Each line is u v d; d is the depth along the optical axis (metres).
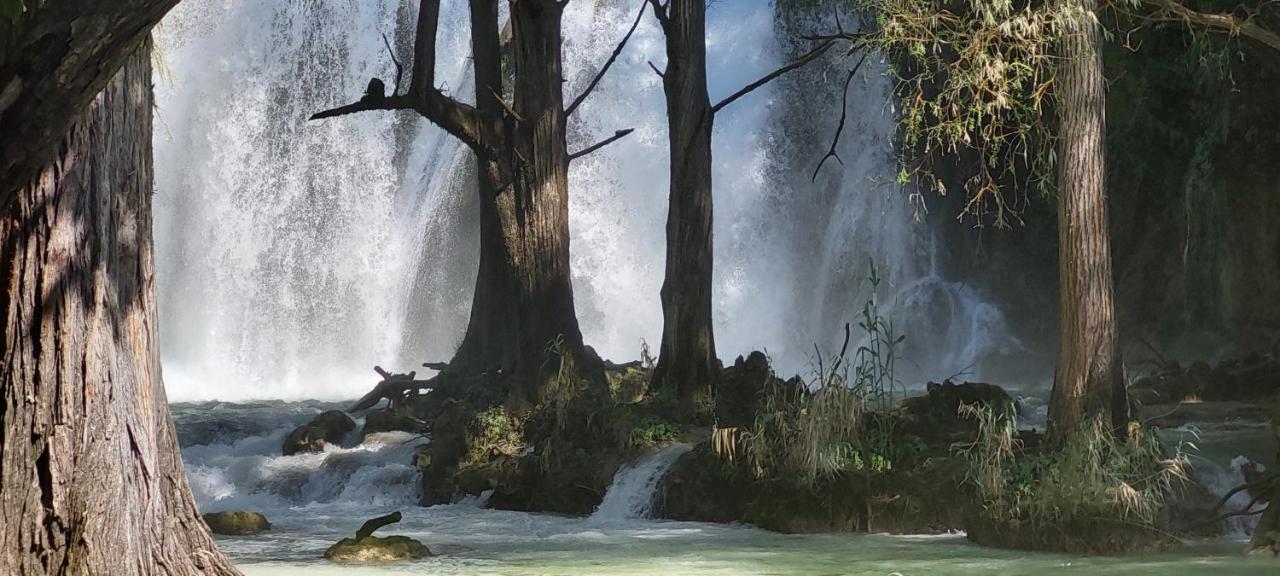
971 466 13.50
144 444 7.55
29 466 7.07
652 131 37.06
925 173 15.90
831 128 36.88
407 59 39.19
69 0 5.86
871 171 36.16
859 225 36.28
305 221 38.72
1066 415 13.23
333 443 20.38
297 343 38.06
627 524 15.33
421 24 18.34
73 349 7.18
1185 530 13.00
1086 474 12.50
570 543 13.65
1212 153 27.94
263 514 16.83
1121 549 12.23
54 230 7.14
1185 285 29.16
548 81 19.23
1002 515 12.88
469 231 37.59
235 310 38.06
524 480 17.20
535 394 18.64
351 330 38.22
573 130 37.00
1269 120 26.67
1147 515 12.35
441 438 18.44
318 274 38.50
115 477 7.31
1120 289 30.69
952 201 34.84
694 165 18.08
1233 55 25.84
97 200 7.32
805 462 14.74
